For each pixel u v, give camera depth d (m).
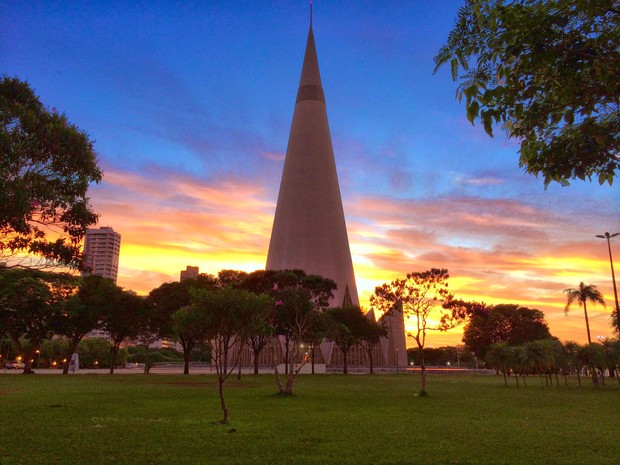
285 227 108.56
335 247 107.31
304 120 114.75
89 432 12.46
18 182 13.25
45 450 10.26
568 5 5.27
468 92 5.50
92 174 15.25
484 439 12.12
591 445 11.41
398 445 11.18
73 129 14.56
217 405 19.44
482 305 27.08
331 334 30.97
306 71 118.56
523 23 5.19
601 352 37.81
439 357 127.06
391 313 28.61
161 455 9.85
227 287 15.55
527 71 5.63
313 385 36.03
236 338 15.59
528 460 9.74
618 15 5.18
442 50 5.66
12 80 14.26
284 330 36.72
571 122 5.52
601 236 51.94
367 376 59.00
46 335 55.62
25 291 47.50
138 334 64.19
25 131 13.80
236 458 9.63
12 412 16.61
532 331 83.00
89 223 15.60
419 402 22.45
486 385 40.34
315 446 10.95
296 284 34.28
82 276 55.81
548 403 22.80
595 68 5.26
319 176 110.62
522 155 6.53
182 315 14.91
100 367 96.00
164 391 26.88
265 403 20.64
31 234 15.57
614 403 23.00
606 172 5.53
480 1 5.48
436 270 27.11
